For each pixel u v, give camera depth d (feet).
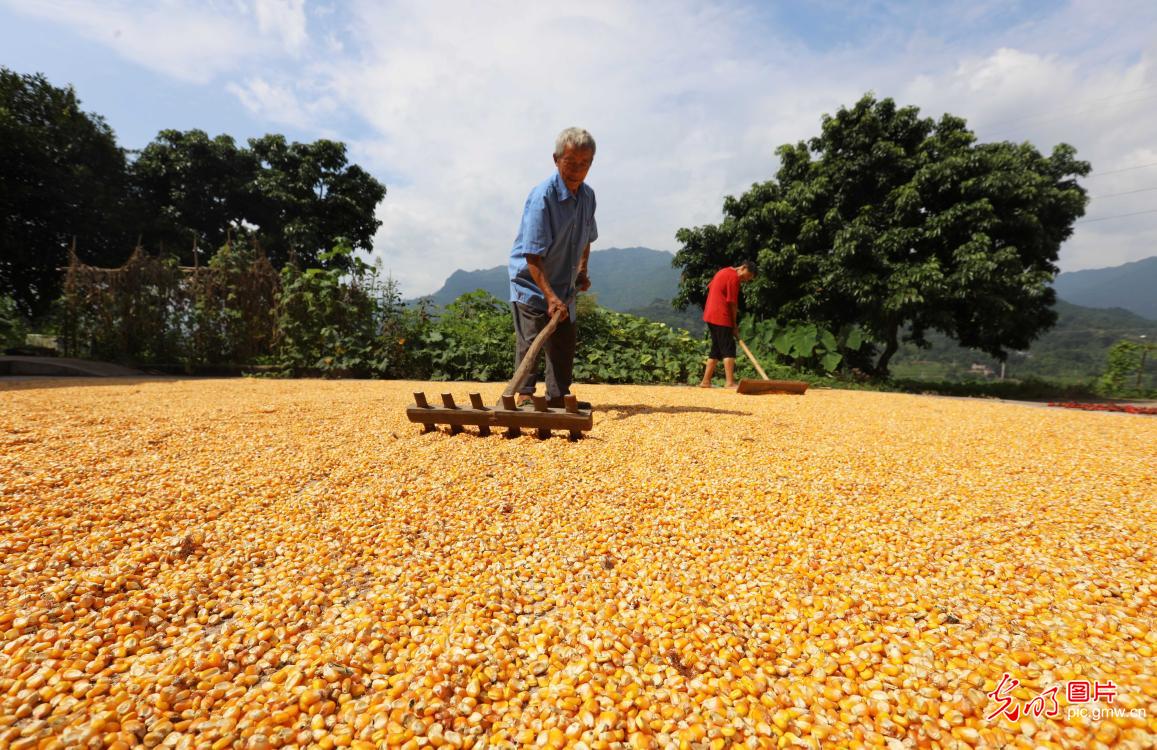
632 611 4.85
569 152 10.95
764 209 43.98
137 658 3.95
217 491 7.26
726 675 3.95
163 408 13.25
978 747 3.21
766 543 6.22
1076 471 8.96
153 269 29.86
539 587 5.24
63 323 29.60
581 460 9.00
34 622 4.18
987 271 35.81
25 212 49.03
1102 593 4.91
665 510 7.11
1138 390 44.60
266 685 3.69
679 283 51.98
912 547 6.05
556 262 12.06
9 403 13.01
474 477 8.12
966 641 4.26
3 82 50.16
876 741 3.32
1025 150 43.60
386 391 18.89
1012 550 5.88
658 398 17.61
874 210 41.98
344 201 68.39
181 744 3.15
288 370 27.99
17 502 6.39
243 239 58.44
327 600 4.91
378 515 6.74
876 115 42.98
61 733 3.11
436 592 5.09
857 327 43.45
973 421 14.08
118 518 6.23
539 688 3.87
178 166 62.39
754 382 19.57
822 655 4.23
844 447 10.48
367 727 3.36
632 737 3.36
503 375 27.94
